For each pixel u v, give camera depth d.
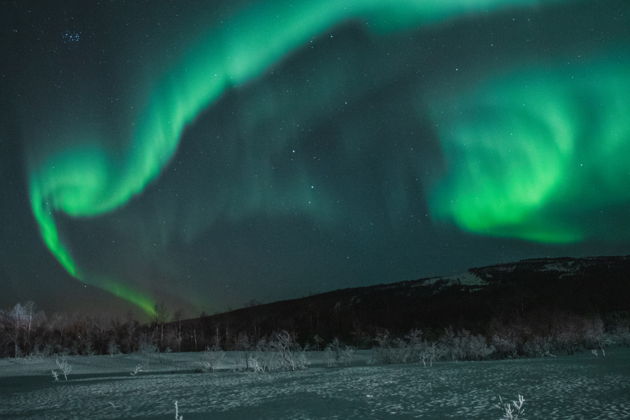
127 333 51.69
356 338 52.44
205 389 15.74
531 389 12.44
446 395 11.98
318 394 13.16
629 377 14.25
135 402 13.15
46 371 28.27
